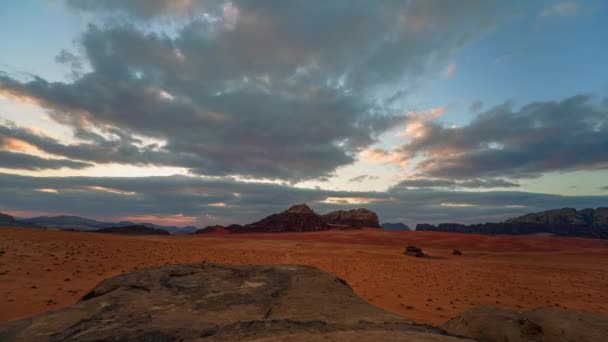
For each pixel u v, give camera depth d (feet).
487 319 31.09
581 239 331.16
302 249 180.65
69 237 131.64
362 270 103.19
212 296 32.81
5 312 39.70
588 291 87.66
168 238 226.38
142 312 27.14
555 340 26.07
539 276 114.52
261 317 27.63
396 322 26.86
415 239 316.19
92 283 58.80
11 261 69.56
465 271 118.83
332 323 25.55
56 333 22.38
